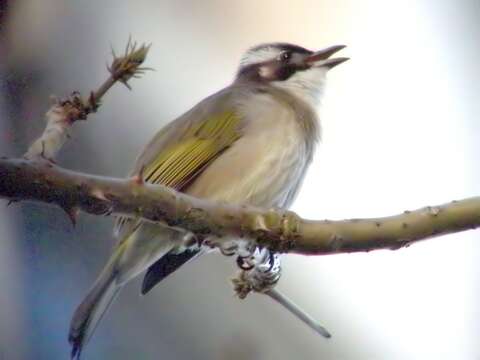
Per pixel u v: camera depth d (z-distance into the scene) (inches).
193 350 129.1
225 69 131.0
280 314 129.0
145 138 129.6
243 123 130.0
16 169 124.5
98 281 128.4
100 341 129.0
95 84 129.2
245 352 129.1
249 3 130.7
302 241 125.6
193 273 129.5
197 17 130.4
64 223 129.3
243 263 125.8
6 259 129.0
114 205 125.0
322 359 129.0
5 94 128.8
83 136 129.0
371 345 129.0
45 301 129.0
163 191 125.2
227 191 129.6
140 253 128.6
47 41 128.7
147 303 129.5
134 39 129.6
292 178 130.1
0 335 128.6
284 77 131.0
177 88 130.2
